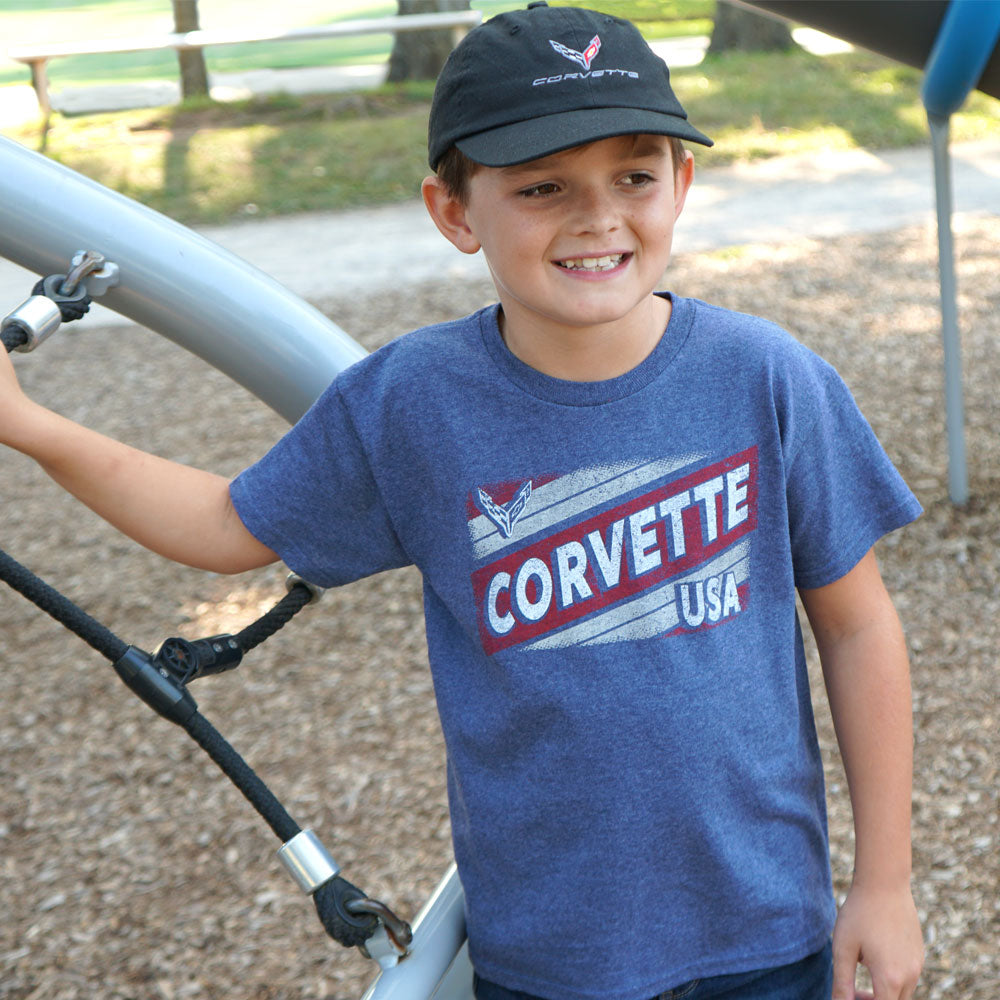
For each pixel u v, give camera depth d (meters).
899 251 6.22
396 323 5.67
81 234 1.04
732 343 0.98
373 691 3.05
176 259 1.06
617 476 0.96
